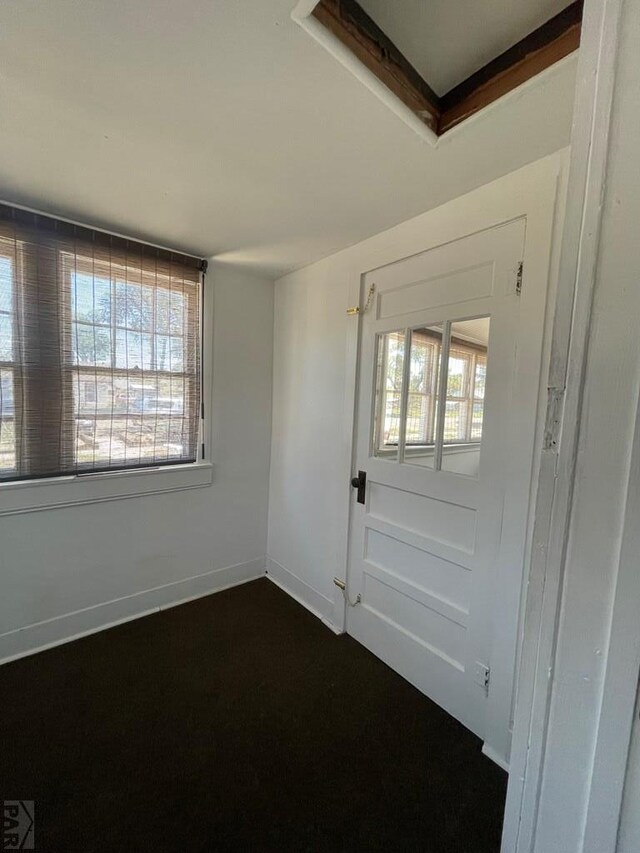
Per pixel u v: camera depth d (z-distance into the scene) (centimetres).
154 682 174
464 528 157
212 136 120
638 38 40
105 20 82
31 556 188
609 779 45
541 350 129
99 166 138
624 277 42
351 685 177
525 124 110
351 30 88
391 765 138
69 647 196
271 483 274
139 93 103
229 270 242
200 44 87
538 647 51
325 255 218
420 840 115
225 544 259
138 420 215
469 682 154
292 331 250
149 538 226
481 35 94
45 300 180
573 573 47
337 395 216
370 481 197
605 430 44
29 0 78
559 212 123
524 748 54
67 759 136
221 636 209
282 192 153
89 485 200
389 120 111
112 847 110
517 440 136
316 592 235
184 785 128
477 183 143
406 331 178
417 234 170
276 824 118
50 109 109
